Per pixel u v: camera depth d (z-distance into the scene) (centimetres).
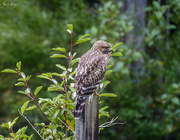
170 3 1210
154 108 1352
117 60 1195
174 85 1170
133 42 1321
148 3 1335
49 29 1469
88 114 509
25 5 1504
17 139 536
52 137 545
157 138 1346
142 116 1341
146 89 1359
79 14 1507
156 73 1332
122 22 1178
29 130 1118
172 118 1278
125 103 1323
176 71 1359
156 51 1351
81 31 1447
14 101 1314
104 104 1271
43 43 1405
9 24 1451
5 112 1272
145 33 1302
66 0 1548
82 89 562
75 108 514
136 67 1370
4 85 1361
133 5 1334
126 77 1353
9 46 1402
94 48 647
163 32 1260
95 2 1656
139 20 1329
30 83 1295
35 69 1376
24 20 1481
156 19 1141
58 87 546
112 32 1179
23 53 1403
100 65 609
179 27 1429
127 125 1332
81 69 592
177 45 1388
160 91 1353
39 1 1580
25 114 1187
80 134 511
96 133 511
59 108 548
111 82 1323
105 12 1207
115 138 1312
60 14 1535
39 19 1484
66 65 1320
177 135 1429
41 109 555
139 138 1338
